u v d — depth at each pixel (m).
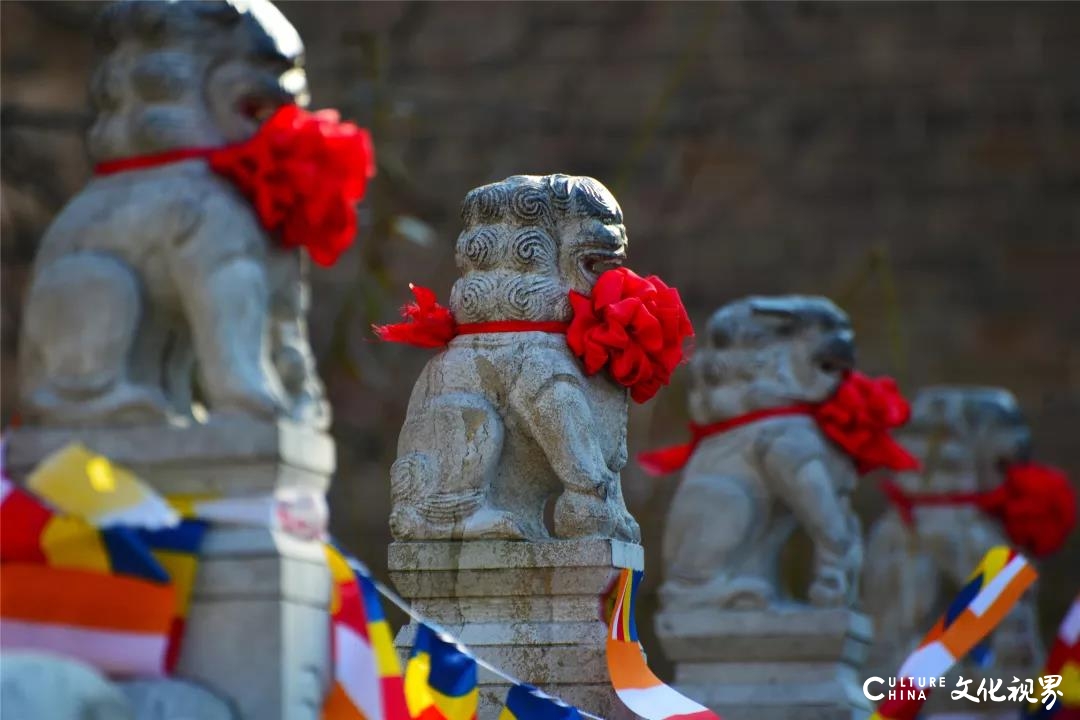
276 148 6.72
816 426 12.05
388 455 20.56
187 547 6.33
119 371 6.55
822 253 22.67
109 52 6.92
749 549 11.98
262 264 6.70
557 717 8.27
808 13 23.08
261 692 6.27
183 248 6.57
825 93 23.06
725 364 12.13
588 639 8.73
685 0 22.80
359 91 18.80
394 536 9.11
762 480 11.95
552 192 9.16
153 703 6.12
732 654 11.78
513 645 8.77
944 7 23.12
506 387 8.99
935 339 22.72
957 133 23.09
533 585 8.81
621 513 9.06
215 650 6.30
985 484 15.92
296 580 6.41
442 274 20.70
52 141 19.11
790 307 12.14
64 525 6.18
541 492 9.23
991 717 14.37
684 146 22.67
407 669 7.85
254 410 6.46
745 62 22.97
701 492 11.98
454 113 22.12
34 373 6.67
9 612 6.16
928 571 15.57
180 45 6.81
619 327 8.95
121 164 6.84
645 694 8.56
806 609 11.69
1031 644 15.41
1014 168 23.08
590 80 22.67
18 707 5.82
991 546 15.63
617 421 9.16
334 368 19.36
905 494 15.79
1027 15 22.95
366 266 18.27
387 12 22.00
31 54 20.30
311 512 6.58
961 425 15.85
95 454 6.28
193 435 6.39
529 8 22.80
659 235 22.55
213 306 6.52
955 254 22.98
